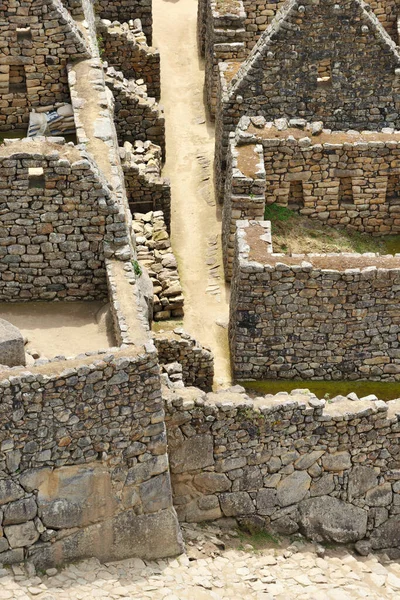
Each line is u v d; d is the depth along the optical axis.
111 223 70.75
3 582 64.75
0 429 63.44
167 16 110.44
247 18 99.12
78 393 63.97
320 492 72.19
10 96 83.38
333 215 86.06
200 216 90.31
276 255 76.88
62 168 69.00
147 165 89.31
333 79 89.38
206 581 67.75
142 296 71.19
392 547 73.94
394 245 86.38
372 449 71.81
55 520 66.00
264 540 71.94
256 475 71.12
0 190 69.44
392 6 100.62
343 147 83.88
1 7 81.25
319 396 78.44
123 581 66.50
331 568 71.12
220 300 83.75
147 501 67.25
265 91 89.00
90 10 93.62
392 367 79.12
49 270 71.69
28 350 68.88
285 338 77.94
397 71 89.19
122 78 92.69
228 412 69.19
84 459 65.44
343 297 76.88
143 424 65.75
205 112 99.56
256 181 82.06
